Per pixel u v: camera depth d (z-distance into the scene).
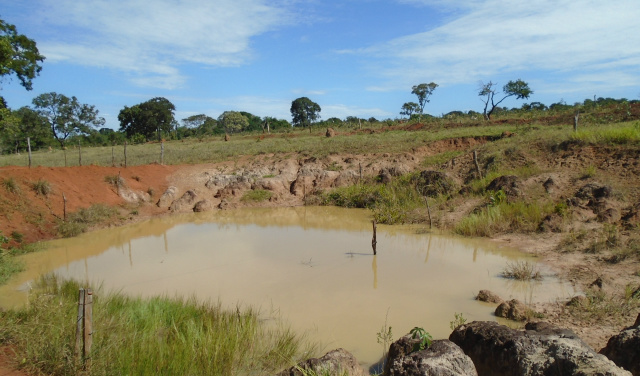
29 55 25.62
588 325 7.95
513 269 11.21
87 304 6.23
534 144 22.81
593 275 10.60
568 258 12.09
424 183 22.31
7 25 24.69
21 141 60.56
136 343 7.00
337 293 10.40
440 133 35.31
